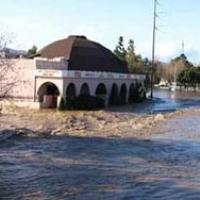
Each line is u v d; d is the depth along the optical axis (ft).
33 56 303.68
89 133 129.90
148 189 67.31
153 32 364.58
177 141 116.47
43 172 78.43
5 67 143.84
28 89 240.12
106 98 270.46
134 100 308.81
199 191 66.33
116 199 62.28
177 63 593.83
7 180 72.54
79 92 253.24
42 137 121.49
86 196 63.67
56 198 62.80
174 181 72.13
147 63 486.38
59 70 245.45
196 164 86.99
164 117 177.88
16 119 173.78
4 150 101.50
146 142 114.01
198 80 526.57
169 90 510.17
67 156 94.73
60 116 190.29
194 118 176.76
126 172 78.84
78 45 308.40
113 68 318.45
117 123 158.92
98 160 90.58
